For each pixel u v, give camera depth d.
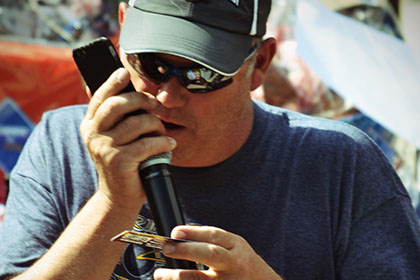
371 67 8.48
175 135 4.46
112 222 3.91
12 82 9.59
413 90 8.30
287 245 4.70
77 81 9.69
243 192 4.77
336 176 4.84
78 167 4.89
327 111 8.98
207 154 4.64
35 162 5.01
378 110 8.41
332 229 4.76
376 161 5.01
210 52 4.20
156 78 4.29
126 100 3.63
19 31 9.66
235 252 3.67
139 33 4.28
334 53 8.62
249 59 4.66
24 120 9.63
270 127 5.00
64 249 4.02
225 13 4.34
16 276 4.24
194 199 4.76
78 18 9.80
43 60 9.60
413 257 4.71
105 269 4.04
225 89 4.40
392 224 4.80
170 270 3.71
